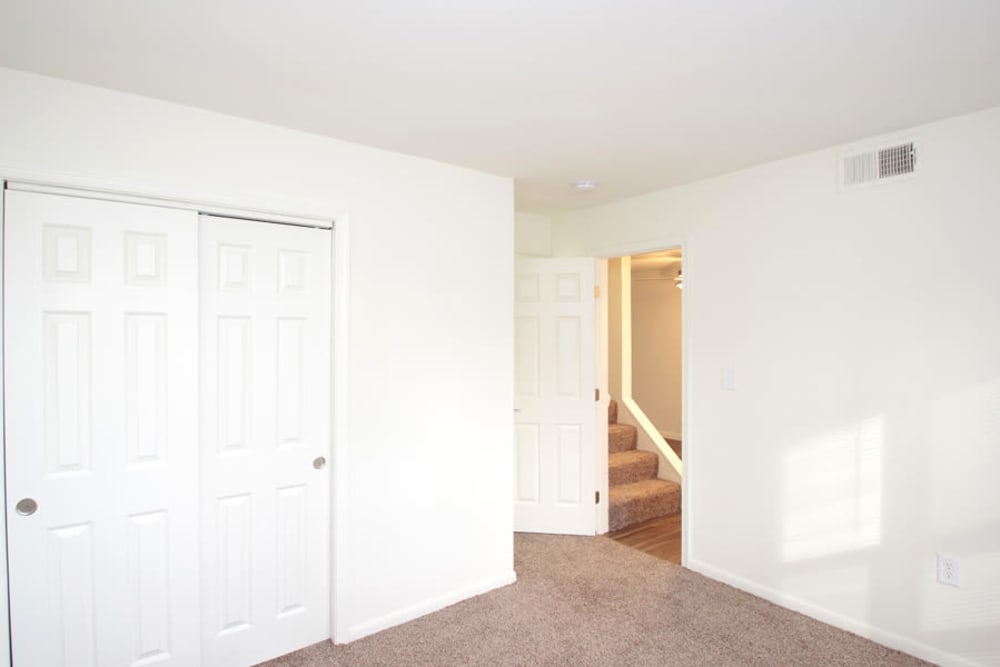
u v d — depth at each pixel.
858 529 2.50
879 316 2.44
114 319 2.00
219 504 2.25
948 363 2.24
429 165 2.76
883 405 2.43
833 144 2.55
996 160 2.12
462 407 2.89
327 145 2.44
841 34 1.59
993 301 2.12
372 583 2.56
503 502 3.06
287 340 2.41
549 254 4.19
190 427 2.15
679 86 1.94
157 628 2.09
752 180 2.91
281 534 2.40
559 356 3.86
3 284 1.81
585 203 3.72
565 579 3.12
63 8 1.44
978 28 1.55
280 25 1.53
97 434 1.97
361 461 2.52
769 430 2.84
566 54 1.71
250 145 2.24
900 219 2.37
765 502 2.86
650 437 4.76
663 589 2.98
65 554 1.92
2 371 1.81
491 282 3.02
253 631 2.32
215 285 2.23
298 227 2.43
